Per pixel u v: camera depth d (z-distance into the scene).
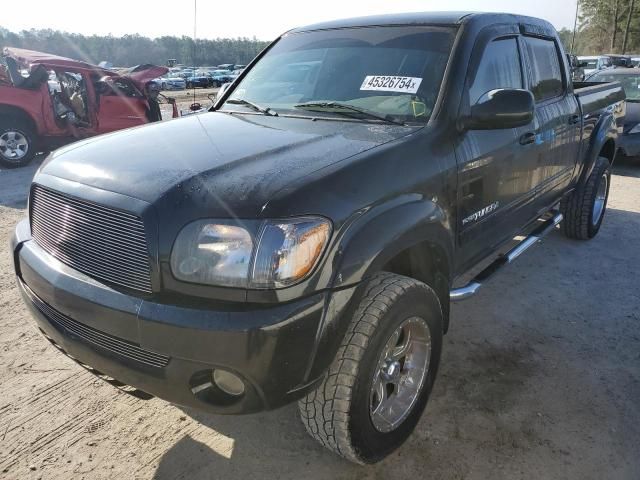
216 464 2.47
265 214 1.87
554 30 4.22
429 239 2.42
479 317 3.84
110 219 2.01
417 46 3.05
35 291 2.30
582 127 4.56
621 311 3.95
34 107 9.49
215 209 1.90
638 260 4.95
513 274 4.59
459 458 2.50
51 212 2.29
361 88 3.02
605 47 66.44
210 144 2.43
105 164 2.24
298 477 2.40
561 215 4.62
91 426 2.70
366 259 2.03
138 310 1.92
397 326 2.26
